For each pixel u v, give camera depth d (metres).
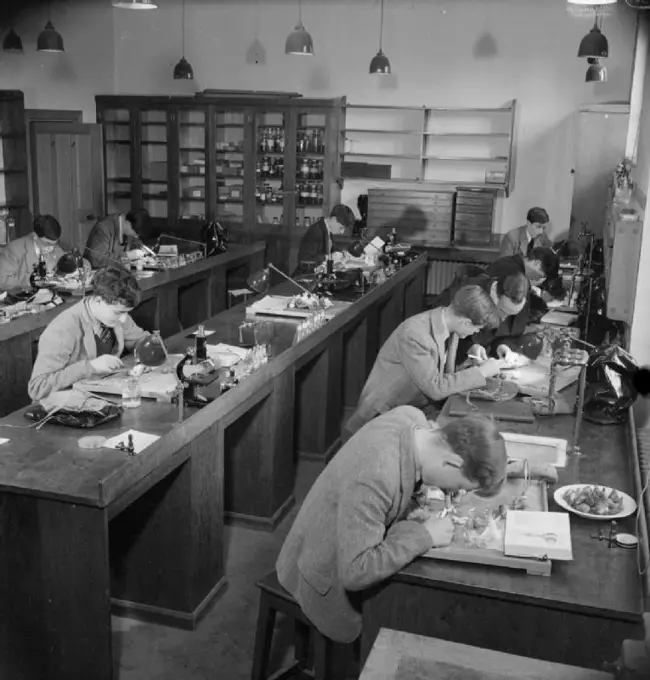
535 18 8.66
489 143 9.05
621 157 8.02
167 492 3.28
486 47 8.84
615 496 2.55
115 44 10.04
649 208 4.44
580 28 8.55
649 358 4.55
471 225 8.90
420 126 9.23
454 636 2.21
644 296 4.52
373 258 7.21
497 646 2.18
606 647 2.09
